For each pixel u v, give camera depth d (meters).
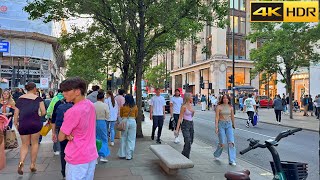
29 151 9.41
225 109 8.29
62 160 6.53
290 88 24.36
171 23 11.91
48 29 39.25
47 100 10.98
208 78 53.94
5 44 15.69
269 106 43.03
